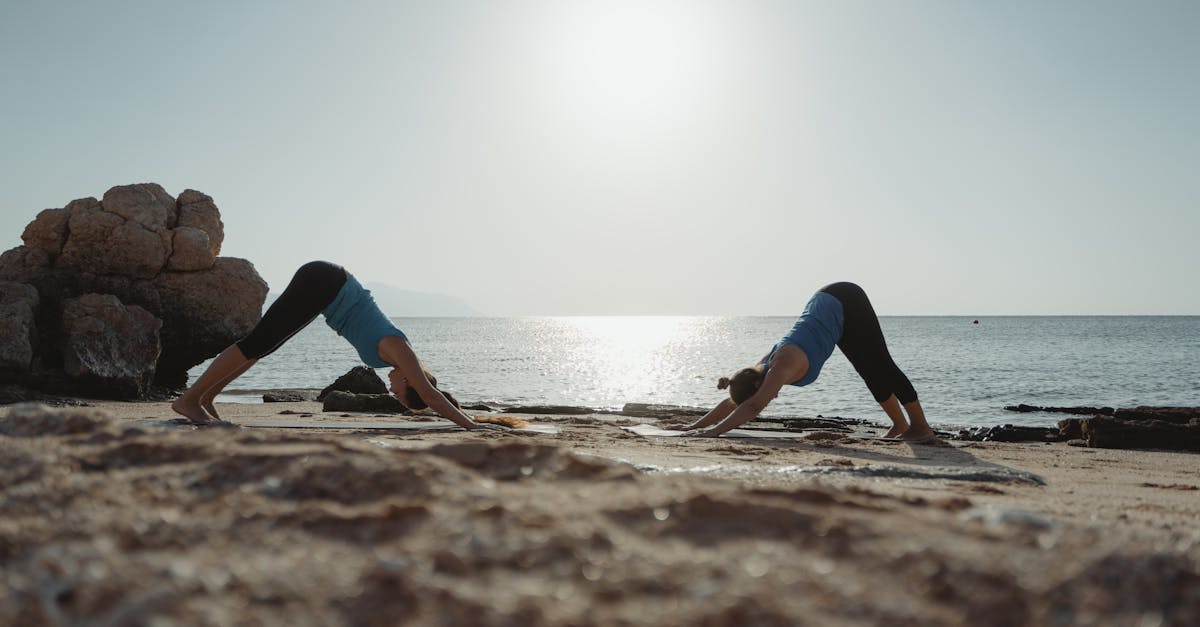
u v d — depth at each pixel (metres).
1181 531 2.60
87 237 15.94
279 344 7.60
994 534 1.60
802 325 8.70
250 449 2.19
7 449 2.14
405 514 1.61
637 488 2.02
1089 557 1.40
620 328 175.00
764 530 1.57
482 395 24.41
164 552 1.41
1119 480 5.18
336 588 1.21
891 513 1.79
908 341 76.88
